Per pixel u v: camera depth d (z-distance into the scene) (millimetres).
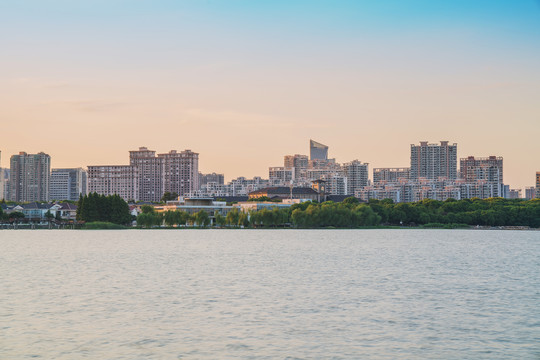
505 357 72750
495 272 154000
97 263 170125
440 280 136500
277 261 179375
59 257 187375
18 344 76188
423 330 84750
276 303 103875
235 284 127375
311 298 109375
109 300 105938
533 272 154125
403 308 100125
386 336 81438
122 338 79500
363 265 169375
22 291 115312
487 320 91062
